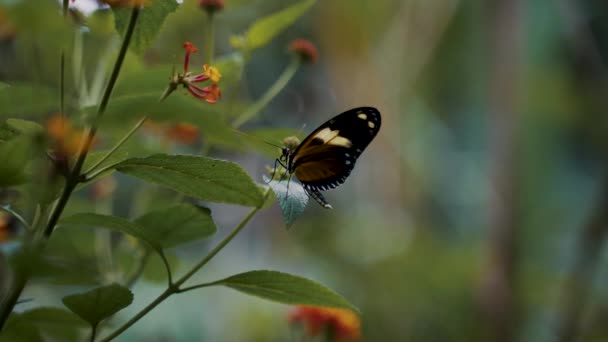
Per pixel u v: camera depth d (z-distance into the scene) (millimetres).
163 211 975
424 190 2592
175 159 926
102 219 935
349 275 2227
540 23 2506
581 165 2654
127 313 1457
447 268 2295
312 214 2467
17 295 917
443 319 2209
